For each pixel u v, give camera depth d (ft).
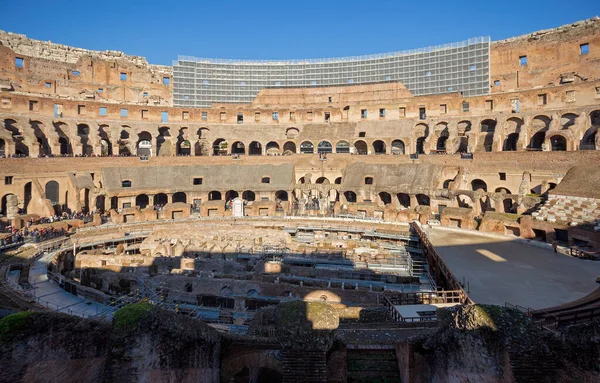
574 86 184.14
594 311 60.70
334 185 192.85
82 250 129.39
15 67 224.53
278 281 90.89
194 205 186.70
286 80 282.97
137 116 226.17
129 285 95.66
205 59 280.10
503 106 205.46
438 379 41.75
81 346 33.99
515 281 82.69
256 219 164.35
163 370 35.63
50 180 176.55
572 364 34.27
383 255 111.24
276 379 54.44
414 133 220.23
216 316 79.82
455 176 180.34
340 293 82.94
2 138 171.22
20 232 131.85
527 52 231.30
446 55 252.21
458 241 122.31
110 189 176.04
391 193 180.24
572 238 112.16
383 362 52.19
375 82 259.60
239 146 250.57
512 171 169.78
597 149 153.79
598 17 209.36
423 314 65.05
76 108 209.46
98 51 264.93
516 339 34.88
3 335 30.01
